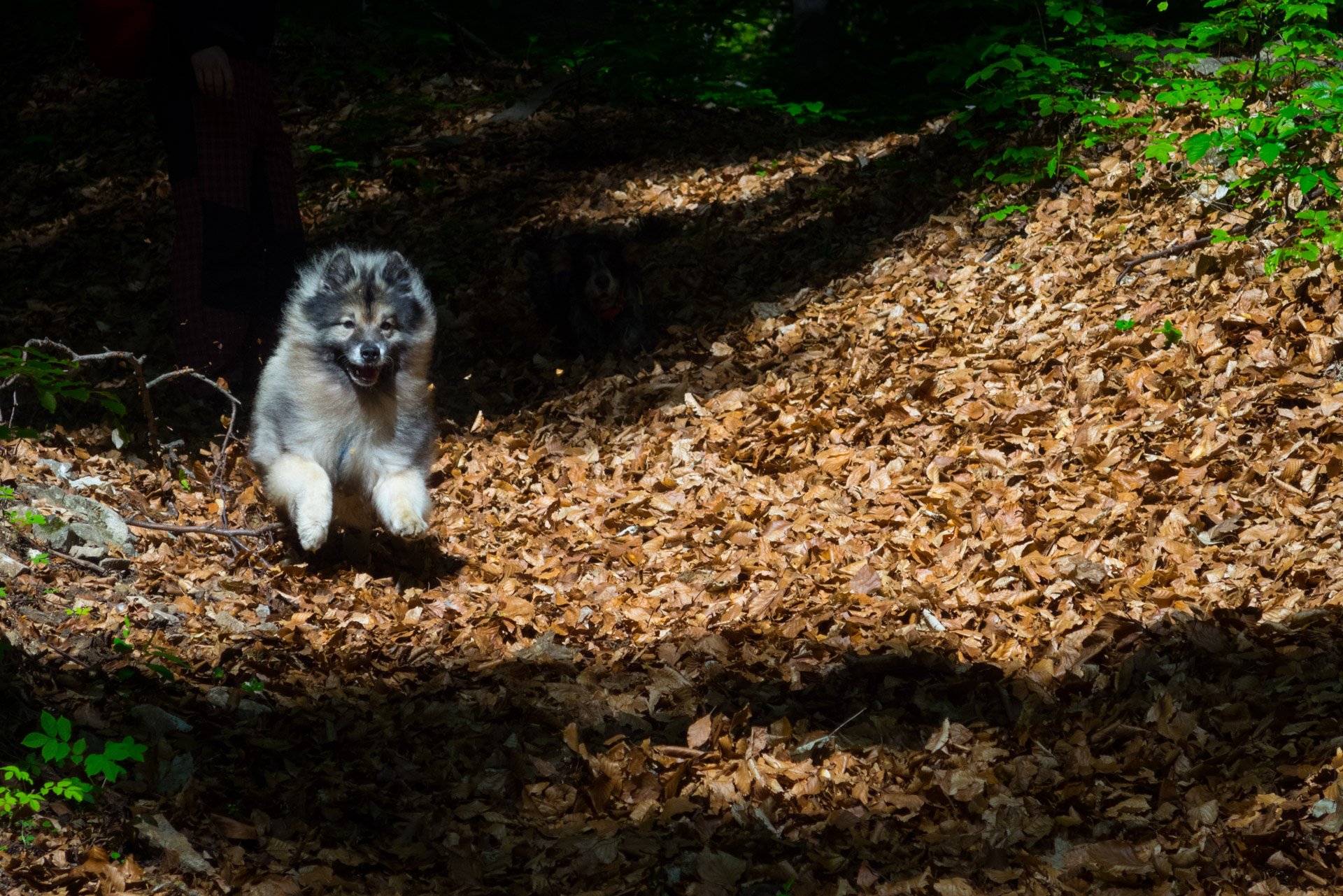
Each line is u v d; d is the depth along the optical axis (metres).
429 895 3.60
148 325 9.28
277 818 3.91
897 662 4.60
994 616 4.79
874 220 9.48
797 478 6.25
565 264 8.77
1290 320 6.13
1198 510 5.12
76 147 13.00
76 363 5.59
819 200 10.18
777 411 6.98
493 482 7.00
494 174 11.96
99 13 7.42
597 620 5.28
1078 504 5.38
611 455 7.08
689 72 14.10
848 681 4.59
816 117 13.43
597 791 4.02
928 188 9.56
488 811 4.01
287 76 14.51
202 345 7.75
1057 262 7.64
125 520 5.74
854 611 4.98
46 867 3.39
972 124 10.20
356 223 11.26
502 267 10.23
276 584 5.67
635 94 13.22
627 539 6.02
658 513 6.23
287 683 4.75
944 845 3.65
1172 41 8.60
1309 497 5.04
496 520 6.52
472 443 7.71
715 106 14.04
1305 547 4.74
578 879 3.67
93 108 13.71
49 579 5.07
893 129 13.42
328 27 15.23
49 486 5.78
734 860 3.64
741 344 8.16
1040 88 9.25
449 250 10.62
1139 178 8.08
